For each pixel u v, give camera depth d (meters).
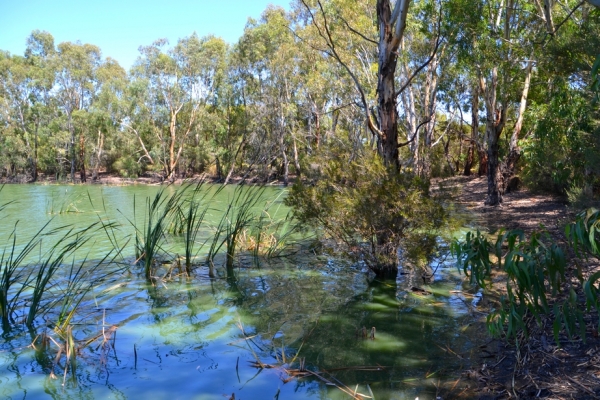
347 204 6.72
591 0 3.53
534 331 4.47
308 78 30.70
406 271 7.52
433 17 16.41
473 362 4.11
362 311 5.66
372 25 22.38
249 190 10.94
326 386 3.79
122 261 8.35
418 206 6.46
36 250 9.38
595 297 3.18
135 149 45.47
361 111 25.52
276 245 9.22
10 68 49.59
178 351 4.53
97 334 4.98
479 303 5.79
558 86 9.80
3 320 5.40
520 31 13.99
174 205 9.52
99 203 20.02
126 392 3.72
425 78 24.61
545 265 3.47
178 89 43.12
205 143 41.69
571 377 3.54
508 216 12.83
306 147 33.72
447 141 31.02
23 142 47.72
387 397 3.58
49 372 4.10
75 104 48.78
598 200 8.87
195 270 7.84
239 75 41.12
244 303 6.04
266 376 3.98
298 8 30.97
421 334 4.88
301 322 5.32
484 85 15.98
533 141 13.27
